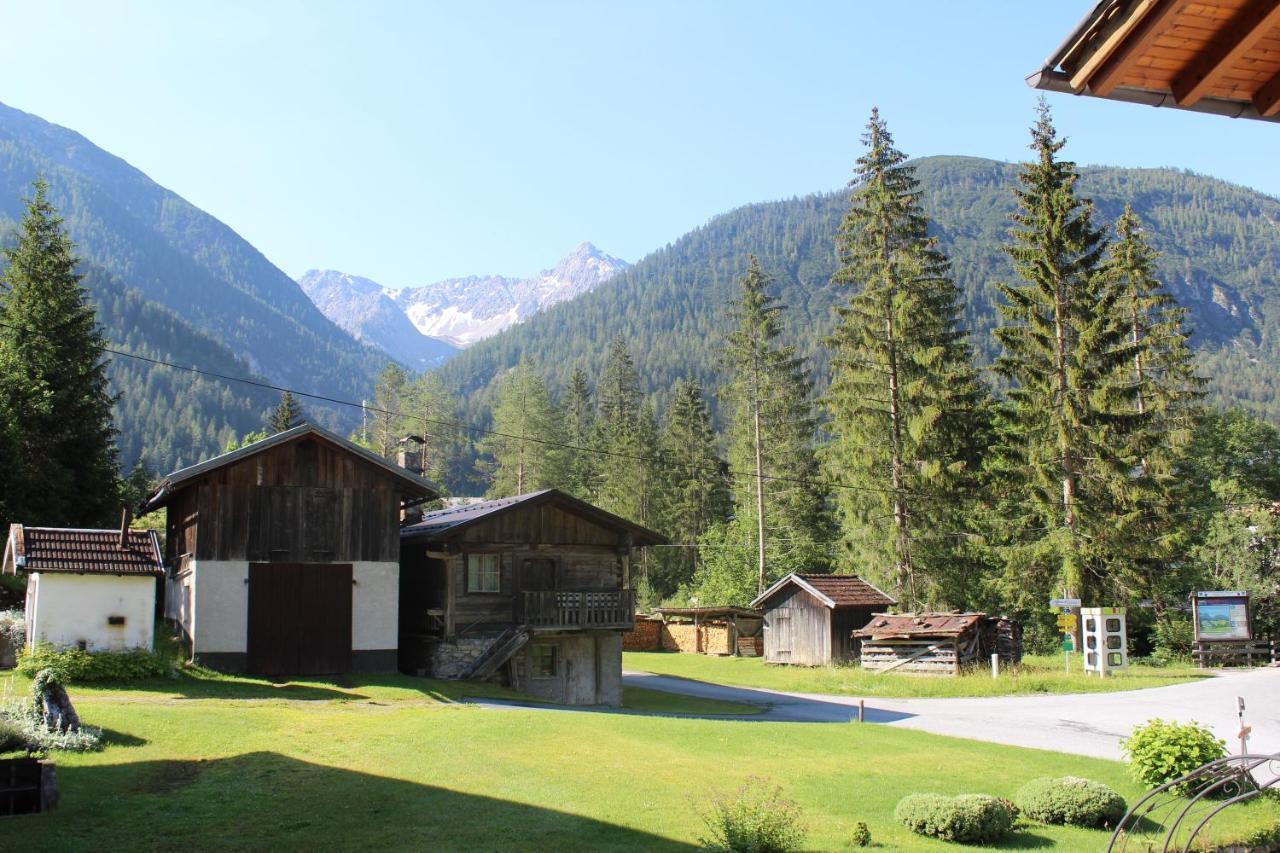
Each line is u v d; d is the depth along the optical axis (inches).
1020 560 1948.8
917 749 860.6
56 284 1734.7
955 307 2155.5
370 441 4291.3
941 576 2075.5
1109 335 1845.5
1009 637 1749.5
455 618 1272.1
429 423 4212.6
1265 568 2036.2
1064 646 1625.2
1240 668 1818.4
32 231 1745.8
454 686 1159.6
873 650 1692.9
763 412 2583.7
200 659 1104.8
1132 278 2250.2
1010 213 1945.1
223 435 7377.0
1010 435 2028.8
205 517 1128.2
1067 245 1881.2
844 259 2143.2
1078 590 1861.5
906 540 2007.9
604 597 1334.9
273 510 1157.1
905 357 2059.5
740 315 2605.8
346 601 1178.0
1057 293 1888.5
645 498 3469.5
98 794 591.2
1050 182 1899.6
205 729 779.4
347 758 702.5
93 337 1781.5
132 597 1028.5
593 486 3791.8
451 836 534.3
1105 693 1398.9
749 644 2234.3
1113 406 1843.0
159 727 772.6
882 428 2039.9
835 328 2124.8
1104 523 1843.0
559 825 558.9
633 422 3998.5
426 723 826.8
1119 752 911.0
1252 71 295.3
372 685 1095.6
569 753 738.2
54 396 1652.3
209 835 526.6
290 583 1154.0
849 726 984.3
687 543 3412.9
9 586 1366.9
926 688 1445.6
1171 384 2210.9
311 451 1180.5
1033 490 1918.1
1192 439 2237.9
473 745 745.6
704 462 3518.7
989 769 780.0
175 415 7386.8
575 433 4185.5
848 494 2076.8
